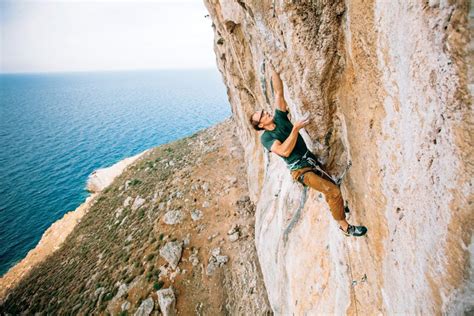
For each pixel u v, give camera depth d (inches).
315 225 250.8
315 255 241.8
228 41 510.0
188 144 2096.5
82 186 3107.8
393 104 101.3
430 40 74.5
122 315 829.8
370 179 128.8
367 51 111.0
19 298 1202.0
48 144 5319.9
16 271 1486.2
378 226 129.2
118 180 1950.1
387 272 124.6
